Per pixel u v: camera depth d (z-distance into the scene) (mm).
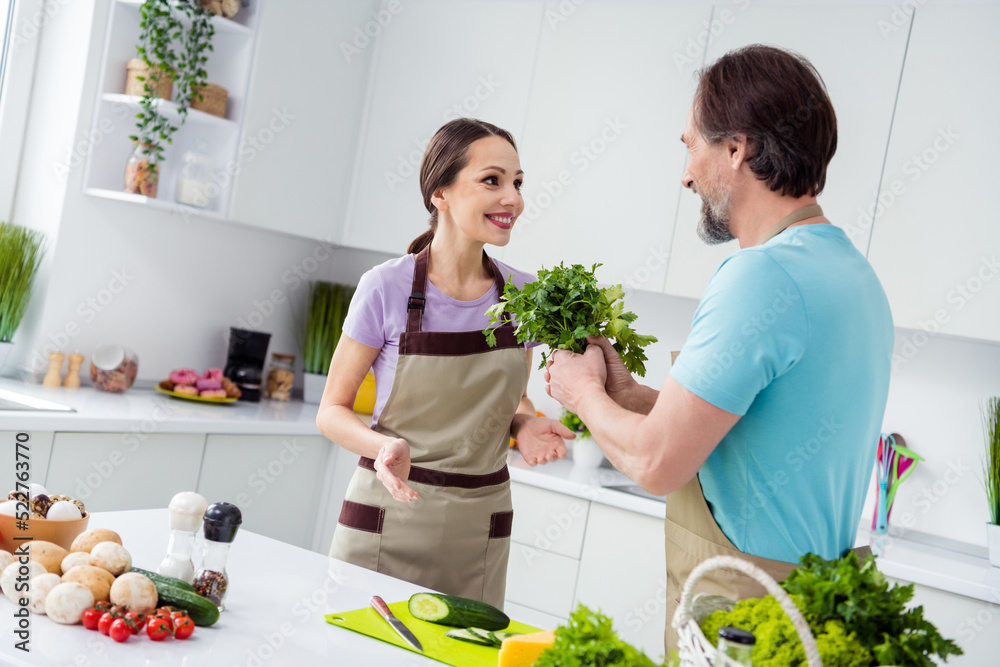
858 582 862
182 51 2908
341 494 3078
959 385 2684
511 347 1723
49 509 1186
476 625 1223
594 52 2947
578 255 2939
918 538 2666
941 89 2410
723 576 1128
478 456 1695
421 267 1728
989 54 2357
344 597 1284
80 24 2736
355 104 3387
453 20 3238
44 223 2754
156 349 3115
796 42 2617
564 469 2912
